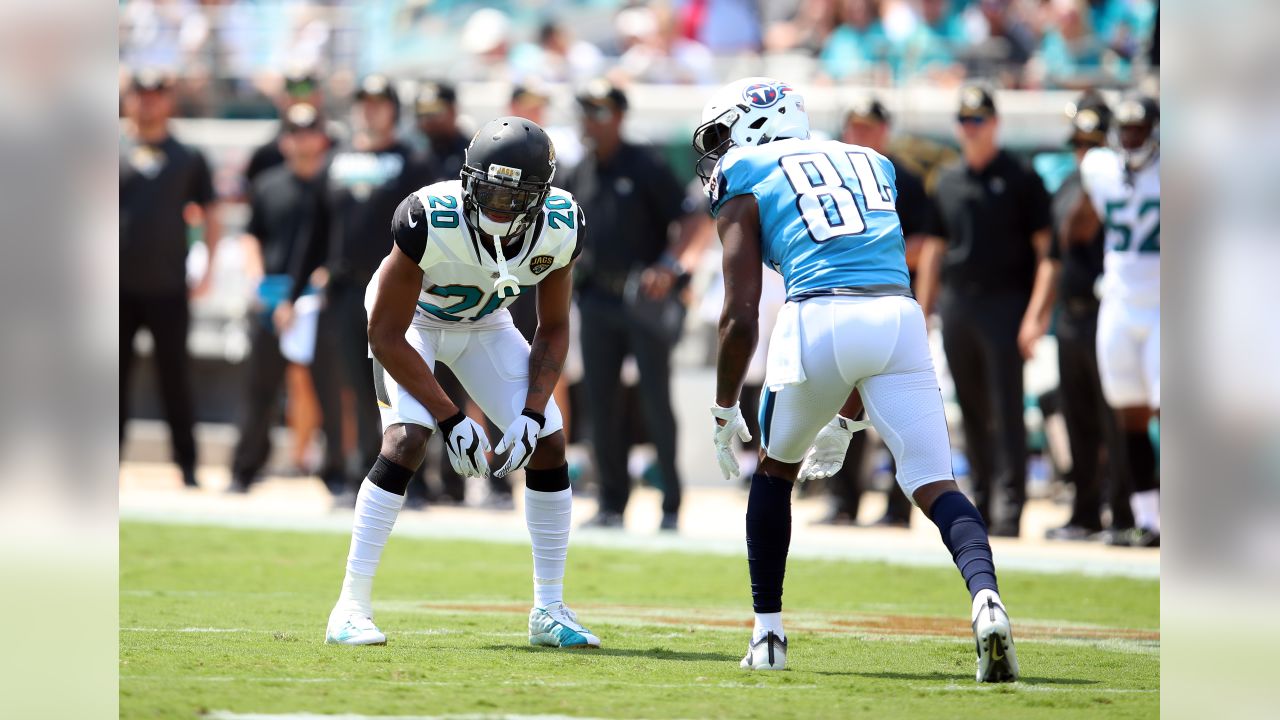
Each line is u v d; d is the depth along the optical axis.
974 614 14.59
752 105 16.23
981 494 32.72
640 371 32.88
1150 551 30.45
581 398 41.75
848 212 15.45
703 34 54.56
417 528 33.00
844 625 20.83
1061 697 13.91
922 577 27.05
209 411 49.28
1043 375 40.31
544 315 17.33
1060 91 47.00
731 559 29.27
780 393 15.48
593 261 32.78
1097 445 32.19
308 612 20.84
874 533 33.94
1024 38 50.31
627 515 38.28
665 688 14.15
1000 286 31.58
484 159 15.64
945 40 50.09
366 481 17.11
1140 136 29.62
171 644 16.59
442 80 34.44
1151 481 30.88
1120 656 17.69
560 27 54.94
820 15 51.66
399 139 34.44
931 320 35.53
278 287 38.41
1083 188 30.97
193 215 42.44
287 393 47.09
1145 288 30.03
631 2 57.62
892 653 17.52
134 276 38.50
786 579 26.67
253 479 39.62
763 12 57.97
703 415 45.22
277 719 12.05
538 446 17.47
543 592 17.73
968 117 31.34
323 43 53.72
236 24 54.56
